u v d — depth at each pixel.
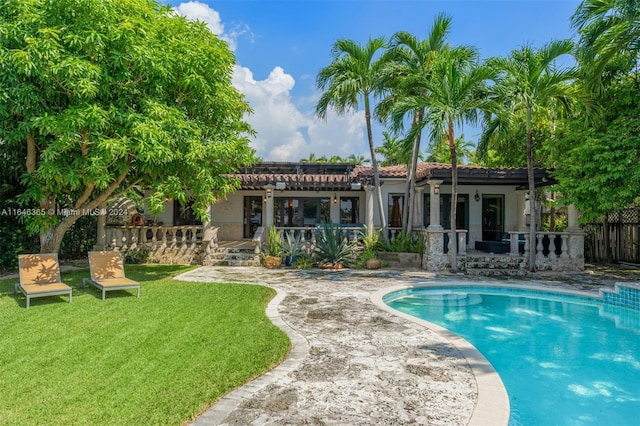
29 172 10.47
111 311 7.91
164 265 15.66
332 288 10.73
